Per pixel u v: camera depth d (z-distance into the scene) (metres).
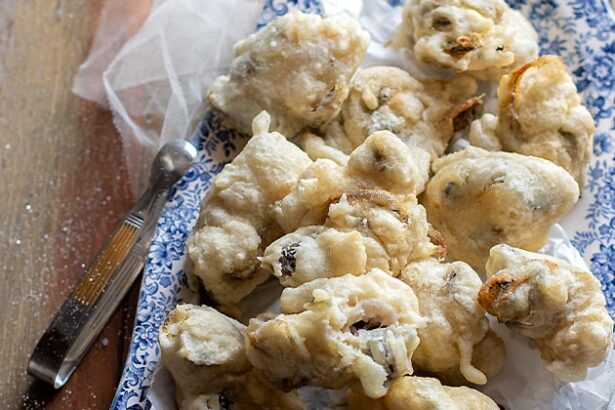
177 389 0.57
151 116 0.71
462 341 0.56
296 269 0.56
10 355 0.65
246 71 0.62
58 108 0.71
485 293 0.55
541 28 0.68
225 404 0.56
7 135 0.70
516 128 0.61
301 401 0.57
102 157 0.70
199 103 0.70
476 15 0.63
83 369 0.65
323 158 0.61
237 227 0.59
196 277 0.60
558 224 0.62
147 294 0.60
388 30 0.68
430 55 0.63
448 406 0.53
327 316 0.53
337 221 0.57
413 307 0.54
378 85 0.63
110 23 0.73
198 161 0.64
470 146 0.62
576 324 0.55
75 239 0.68
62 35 0.72
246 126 0.63
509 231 0.59
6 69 0.71
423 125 0.63
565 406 0.57
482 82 0.65
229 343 0.56
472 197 0.59
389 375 0.53
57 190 0.69
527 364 0.58
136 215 0.65
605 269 0.61
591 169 0.64
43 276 0.67
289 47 0.62
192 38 0.71
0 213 0.68
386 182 0.58
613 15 0.68
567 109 0.62
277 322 0.53
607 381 0.58
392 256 0.57
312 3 0.67
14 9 0.73
